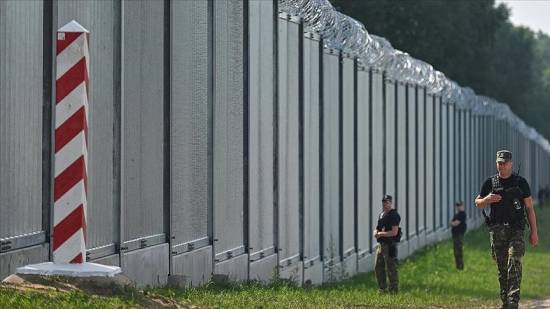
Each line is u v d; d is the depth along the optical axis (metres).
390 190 95.50
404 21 170.62
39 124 35.66
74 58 30.39
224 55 53.53
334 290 57.56
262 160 59.41
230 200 54.44
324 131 71.81
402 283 72.06
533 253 110.06
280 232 62.47
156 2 44.91
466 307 53.41
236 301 39.03
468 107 148.88
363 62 82.75
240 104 56.06
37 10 35.31
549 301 61.19
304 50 67.12
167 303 32.47
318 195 70.81
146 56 43.88
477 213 168.75
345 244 77.81
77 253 30.83
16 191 34.31
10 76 33.75
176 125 47.28
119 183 41.28
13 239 34.06
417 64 99.69
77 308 27.69
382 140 91.69
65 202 30.64
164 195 46.19
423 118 113.94
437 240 122.88
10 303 26.94
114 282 31.23
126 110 41.91
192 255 48.62
